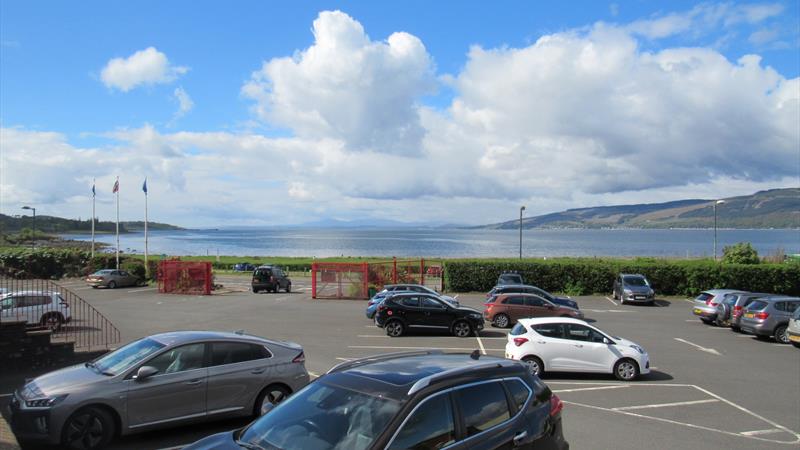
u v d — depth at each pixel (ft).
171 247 538.88
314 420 16.48
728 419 37.04
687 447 30.89
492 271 133.59
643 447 30.60
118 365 29.53
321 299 119.75
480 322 72.33
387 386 16.76
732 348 66.74
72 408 26.73
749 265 124.06
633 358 48.83
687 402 41.50
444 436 16.12
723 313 80.79
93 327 74.49
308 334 72.02
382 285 130.00
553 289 131.85
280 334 71.82
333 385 17.76
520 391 19.16
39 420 26.48
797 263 127.24
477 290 134.10
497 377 18.71
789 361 59.00
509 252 439.63
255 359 32.09
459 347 63.67
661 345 68.49
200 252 431.02
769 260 146.51
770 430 34.68
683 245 602.85
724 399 42.55
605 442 31.40
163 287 132.26
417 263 186.19
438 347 63.46
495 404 18.02
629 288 112.16
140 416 28.30
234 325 79.10
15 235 344.08
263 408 23.15
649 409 39.37
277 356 32.86
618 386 46.70
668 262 131.64
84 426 27.02
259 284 134.82
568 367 49.21
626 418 36.91
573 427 34.47
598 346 49.29
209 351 30.94
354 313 95.09
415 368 18.29
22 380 41.57
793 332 66.39
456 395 17.07
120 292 131.13
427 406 16.21
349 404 16.58
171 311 95.45
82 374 29.09
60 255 164.96
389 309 70.95
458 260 138.72
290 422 16.80
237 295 128.26
